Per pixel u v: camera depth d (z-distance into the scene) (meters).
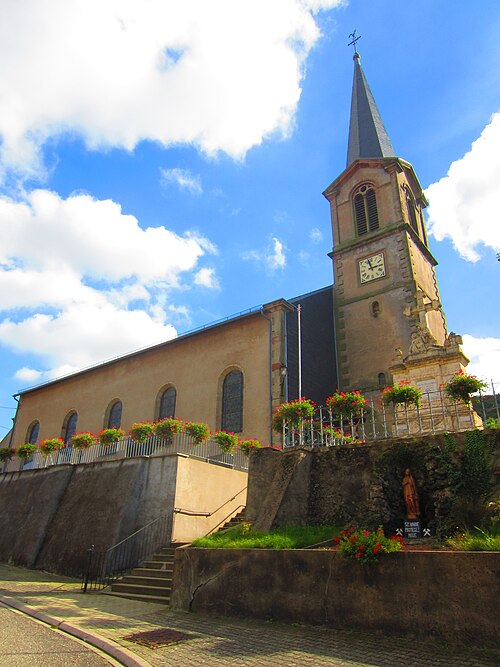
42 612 8.90
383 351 23.97
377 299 25.23
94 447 19.45
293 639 6.91
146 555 13.30
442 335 26.14
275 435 19.84
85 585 11.60
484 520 8.60
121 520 13.97
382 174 27.91
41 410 34.00
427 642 6.39
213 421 22.47
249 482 12.38
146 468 14.95
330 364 24.95
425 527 9.58
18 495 19.00
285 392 20.64
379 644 6.49
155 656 6.35
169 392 25.72
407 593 6.78
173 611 9.25
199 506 14.58
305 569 7.92
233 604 8.62
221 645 6.78
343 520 10.82
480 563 6.34
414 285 24.22
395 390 12.27
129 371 28.45
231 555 9.02
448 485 9.41
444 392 12.77
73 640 7.17
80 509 15.63
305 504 11.37
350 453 11.42
